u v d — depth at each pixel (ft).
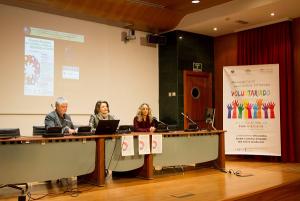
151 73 26.86
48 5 20.52
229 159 24.40
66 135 14.37
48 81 21.48
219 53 27.91
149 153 16.01
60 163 13.66
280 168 20.06
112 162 15.11
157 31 26.76
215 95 28.07
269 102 22.71
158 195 12.90
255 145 22.93
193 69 26.84
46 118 15.53
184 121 25.98
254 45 25.00
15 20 20.25
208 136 18.63
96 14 21.77
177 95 25.86
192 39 26.91
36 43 21.06
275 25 23.73
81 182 15.56
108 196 12.75
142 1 22.11
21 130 20.33
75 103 22.62
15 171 12.66
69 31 22.52
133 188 14.21
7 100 19.84
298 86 22.94
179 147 17.30
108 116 17.13
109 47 24.43
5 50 19.84
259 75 23.00
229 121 23.63
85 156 14.42
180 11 24.29
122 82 25.04
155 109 26.96
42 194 13.16
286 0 19.40
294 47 23.20
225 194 13.02
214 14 23.25
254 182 15.52
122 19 22.90
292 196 15.74
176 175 17.37
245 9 21.25
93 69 23.54
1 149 12.42
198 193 13.23
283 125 23.07
